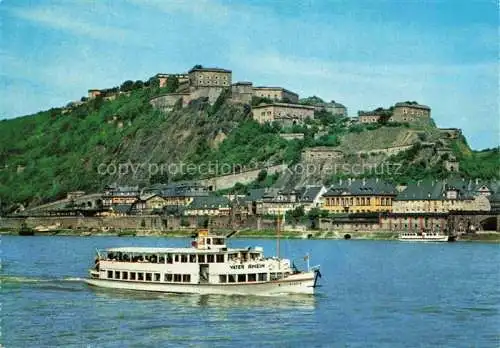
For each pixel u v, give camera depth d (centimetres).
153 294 13600
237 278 13438
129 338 10094
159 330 10575
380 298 13200
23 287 14550
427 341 9975
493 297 13338
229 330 10562
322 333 10381
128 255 14388
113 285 14375
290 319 11300
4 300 12950
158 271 13850
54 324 10956
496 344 9844
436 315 11588
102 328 10681
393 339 10100
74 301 12838
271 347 9656
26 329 10625
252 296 13288
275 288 13375
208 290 13500
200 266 13588
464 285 14925
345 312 11831
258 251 13900
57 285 14825
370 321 11181
